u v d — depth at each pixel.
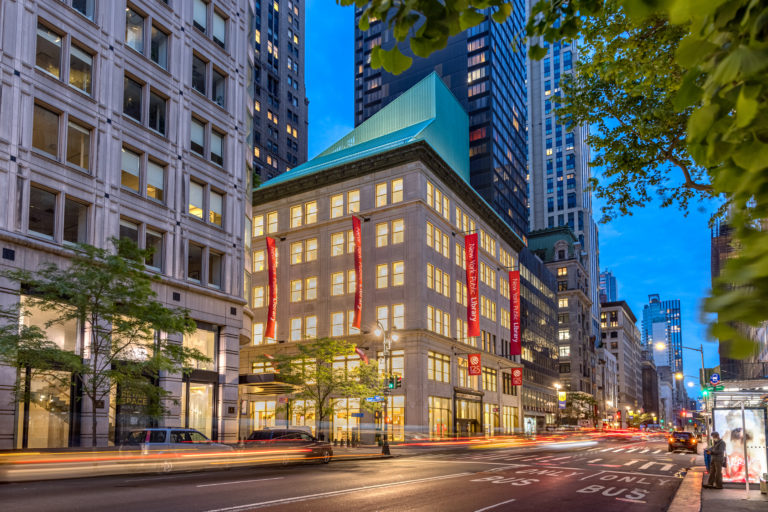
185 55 33.94
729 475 20.14
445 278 60.97
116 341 22.64
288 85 117.19
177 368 24.38
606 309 192.38
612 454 41.66
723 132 2.00
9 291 23.70
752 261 1.71
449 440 55.09
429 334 54.84
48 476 19.16
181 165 33.00
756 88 1.77
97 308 21.95
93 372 21.91
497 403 71.50
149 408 23.78
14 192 24.41
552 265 138.38
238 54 38.22
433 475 22.31
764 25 1.79
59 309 23.62
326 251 61.34
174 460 22.38
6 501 13.61
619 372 186.12
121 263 22.30
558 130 171.00
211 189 35.31
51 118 26.55
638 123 14.23
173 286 31.52
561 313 134.62
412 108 69.75
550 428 95.75
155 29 32.44
